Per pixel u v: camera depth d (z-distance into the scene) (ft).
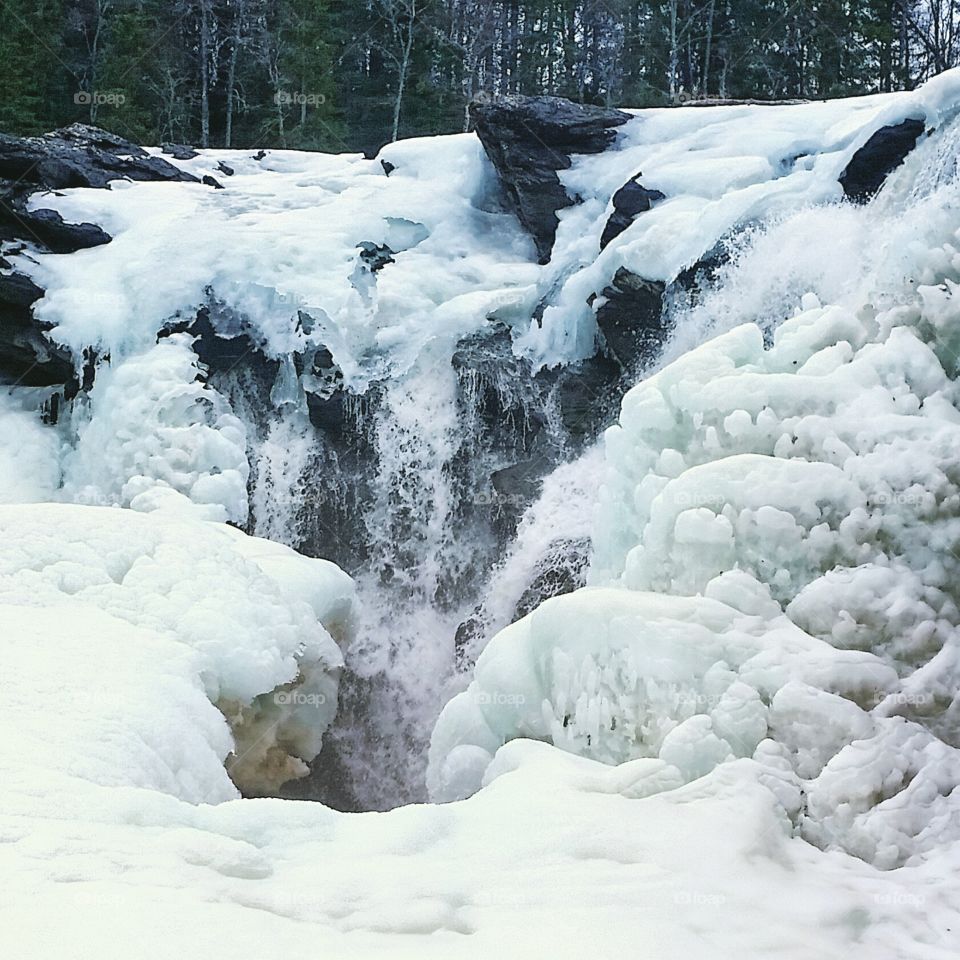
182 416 38.86
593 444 37.11
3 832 10.78
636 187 38.86
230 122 86.89
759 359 22.16
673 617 16.81
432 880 11.02
